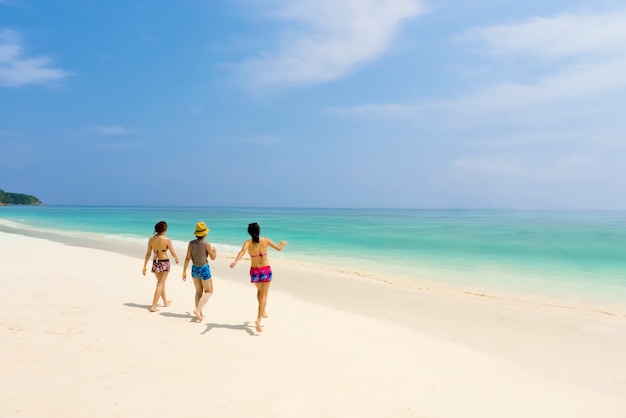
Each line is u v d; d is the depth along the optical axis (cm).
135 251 2184
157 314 854
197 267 821
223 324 806
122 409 462
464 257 2120
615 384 604
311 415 467
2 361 575
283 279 1448
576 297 1224
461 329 868
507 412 504
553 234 3762
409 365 637
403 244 2800
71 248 2053
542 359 700
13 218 6869
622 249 2492
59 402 471
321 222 6819
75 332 709
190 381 540
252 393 514
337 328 819
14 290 1005
